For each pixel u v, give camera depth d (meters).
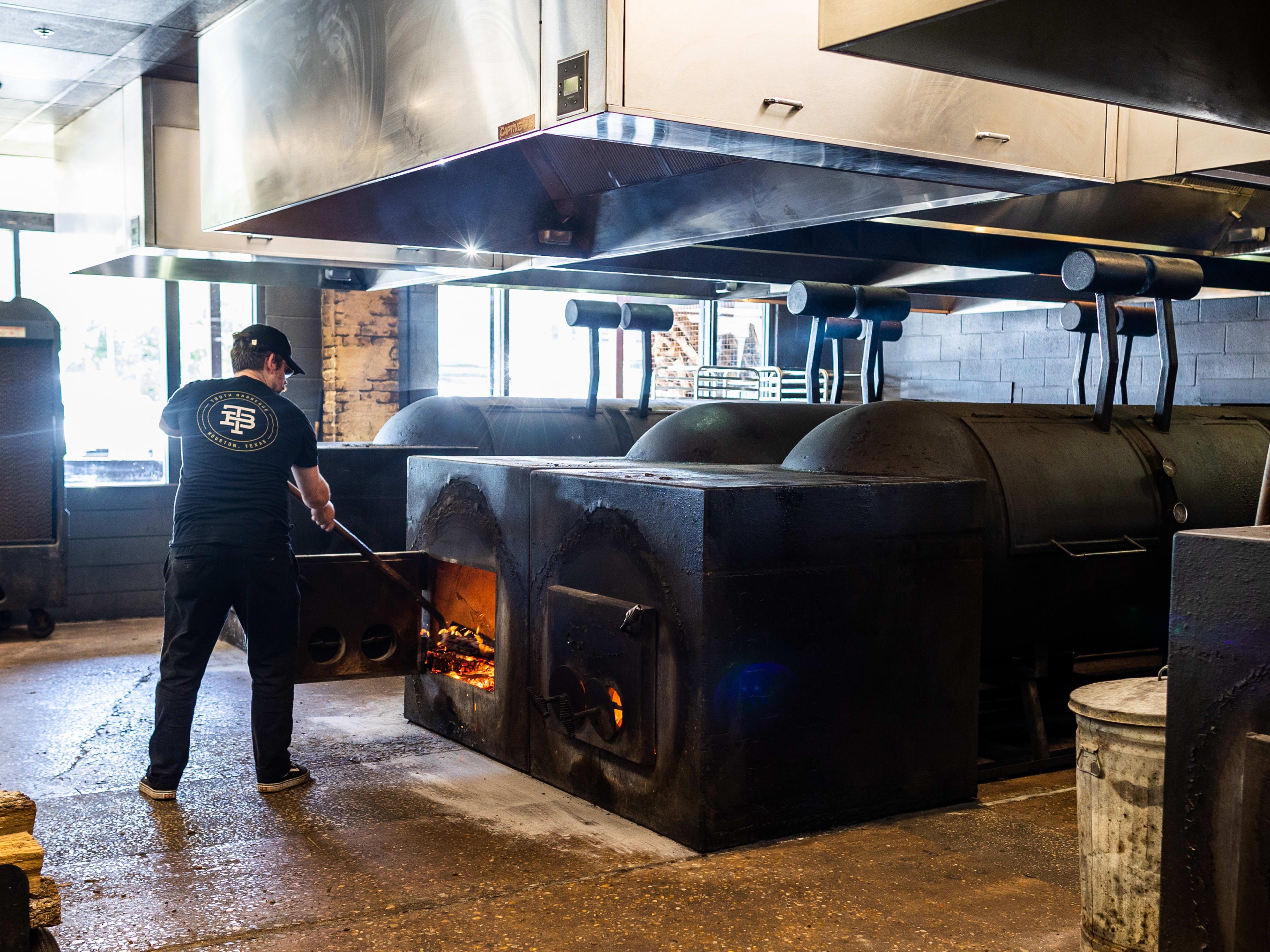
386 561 4.10
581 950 2.49
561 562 3.60
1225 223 4.27
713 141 2.39
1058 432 4.09
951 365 8.35
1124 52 1.50
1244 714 1.78
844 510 3.26
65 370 6.79
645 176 3.54
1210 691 1.83
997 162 2.64
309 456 3.68
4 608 5.97
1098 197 3.97
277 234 3.72
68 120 5.65
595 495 3.43
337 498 5.74
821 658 3.24
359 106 3.01
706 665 3.03
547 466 3.94
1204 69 1.57
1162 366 4.35
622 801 3.37
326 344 7.38
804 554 3.19
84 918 2.65
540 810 3.45
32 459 6.01
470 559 4.09
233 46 3.66
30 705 4.75
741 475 3.56
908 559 3.41
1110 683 2.59
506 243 3.80
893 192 3.00
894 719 3.41
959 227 3.88
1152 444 4.27
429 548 4.37
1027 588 3.83
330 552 5.79
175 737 3.51
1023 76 1.61
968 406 4.07
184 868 2.97
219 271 5.54
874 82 2.44
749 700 3.12
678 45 2.22
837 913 2.69
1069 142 2.74
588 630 3.42
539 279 5.83
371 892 2.81
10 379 5.93
